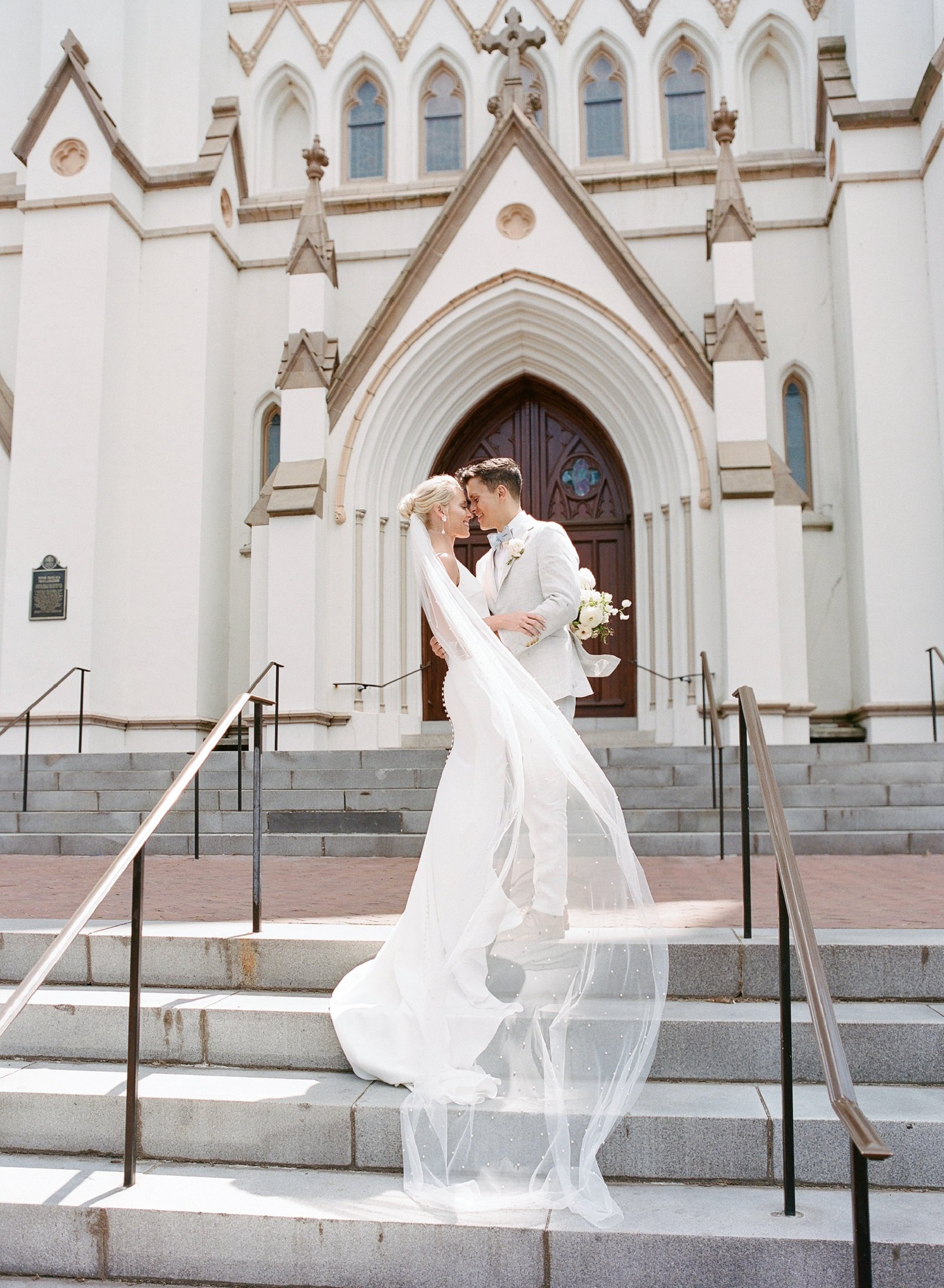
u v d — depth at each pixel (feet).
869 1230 7.43
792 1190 9.60
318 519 37.68
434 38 46.06
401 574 41.32
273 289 44.47
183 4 42.75
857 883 19.17
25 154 40.19
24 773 29.35
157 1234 9.89
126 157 40.14
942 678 36.50
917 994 12.62
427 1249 9.46
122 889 19.24
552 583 13.61
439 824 12.12
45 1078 12.07
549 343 41.14
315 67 46.65
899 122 38.83
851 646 39.68
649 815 25.16
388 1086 11.53
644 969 11.19
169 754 31.60
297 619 36.94
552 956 11.43
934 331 37.68
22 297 39.37
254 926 14.33
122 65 41.37
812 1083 11.50
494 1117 10.48
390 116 46.03
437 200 44.16
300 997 13.10
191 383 40.73
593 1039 10.84
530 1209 9.70
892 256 38.50
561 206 39.88
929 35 39.19
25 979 9.68
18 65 45.75
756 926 14.37
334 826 26.37
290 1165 10.98
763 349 37.42
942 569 36.83
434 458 42.75
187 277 41.27
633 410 40.34
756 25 44.80
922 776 27.55
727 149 38.70
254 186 46.39
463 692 12.31
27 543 38.14
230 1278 9.78
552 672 13.66
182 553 39.88
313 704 36.52
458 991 11.37
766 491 35.76
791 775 27.96
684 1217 9.52
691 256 42.93
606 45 45.57
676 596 38.78
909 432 37.60
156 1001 12.89
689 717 37.65
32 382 38.91
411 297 40.16
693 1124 10.41
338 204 44.50
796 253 42.60
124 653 39.58
